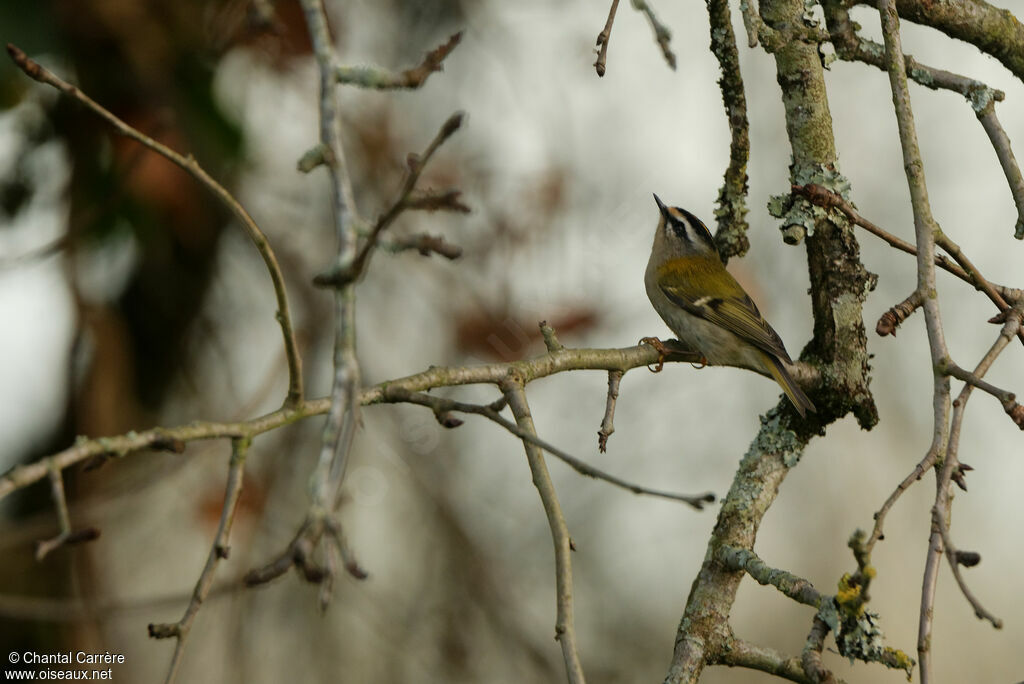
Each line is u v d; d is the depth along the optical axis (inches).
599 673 498.0
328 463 142.6
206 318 462.0
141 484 393.1
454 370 230.1
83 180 374.9
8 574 420.8
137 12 346.3
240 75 411.8
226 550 190.7
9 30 337.1
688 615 249.1
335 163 161.9
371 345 500.1
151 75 352.8
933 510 194.1
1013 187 263.4
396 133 446.3
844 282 280.1
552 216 434.0
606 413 259.8
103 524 423.5
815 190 237.1
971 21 296.8
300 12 366.9
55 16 341.4
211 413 461.1
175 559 472.1
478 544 498.9
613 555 547.5
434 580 486.9
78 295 390.6
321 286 157.1
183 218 383.6
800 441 281.1
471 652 476.4
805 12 279.1
